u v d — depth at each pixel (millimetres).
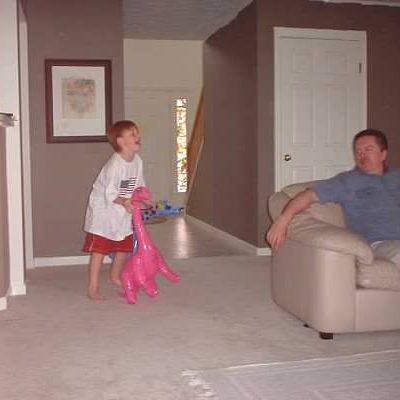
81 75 5070
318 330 2895
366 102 5770
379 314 2863
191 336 3008
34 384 2371
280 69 5508
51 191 5105
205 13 6086
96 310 3539
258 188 5527
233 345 2857
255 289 4082
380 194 3154
